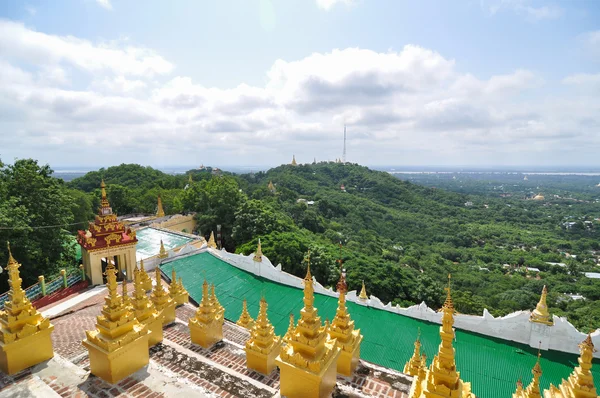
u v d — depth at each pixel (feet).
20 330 33.83
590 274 269.03
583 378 30.09
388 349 73.36
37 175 109.91
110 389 31.19
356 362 40.96
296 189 475.31
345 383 37.65
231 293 93.09
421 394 29.60
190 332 49.80
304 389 31.63
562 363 68.74
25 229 89.56
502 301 178.09
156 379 33.01
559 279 248.73
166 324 55.42
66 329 53.16
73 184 307.17
